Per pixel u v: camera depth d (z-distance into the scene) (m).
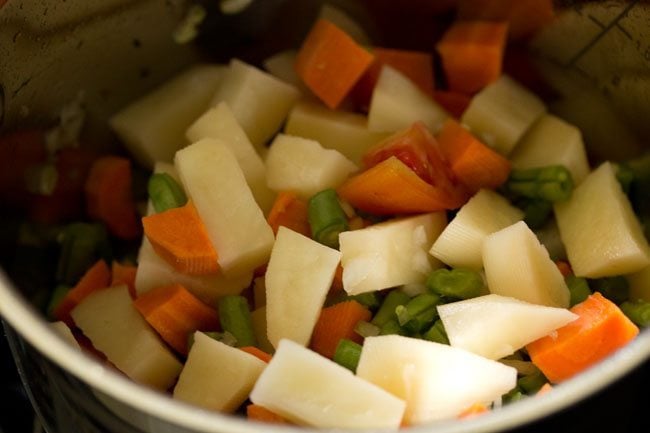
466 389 0.33
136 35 0.40
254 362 0.34
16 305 0.31
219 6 0.41
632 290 0.38
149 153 0.41
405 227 0.37
